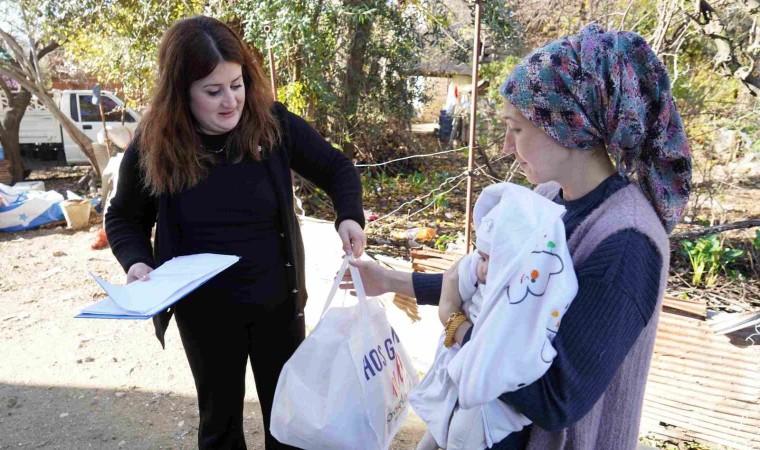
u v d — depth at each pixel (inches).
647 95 40.8
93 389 132.3
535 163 44.4
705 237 196.7
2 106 437.4
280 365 81.7
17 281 207.5
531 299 39.2
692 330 106.2
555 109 40.9
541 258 39.6
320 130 313.4
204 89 66.1
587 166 43.9
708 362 105.7
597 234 41.0
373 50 320.2
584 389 38.5
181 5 286.4
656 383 111.9
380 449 63.1
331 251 144.9
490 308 40.8
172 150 68.6
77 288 200.2
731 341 103.0
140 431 116.1
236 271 74.3
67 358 147.4
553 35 282.4
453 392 49.1
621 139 39.8
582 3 243.4
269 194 74.0
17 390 132.2
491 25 253.4
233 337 78.0
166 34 67.5
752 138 235.1
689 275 184.5
